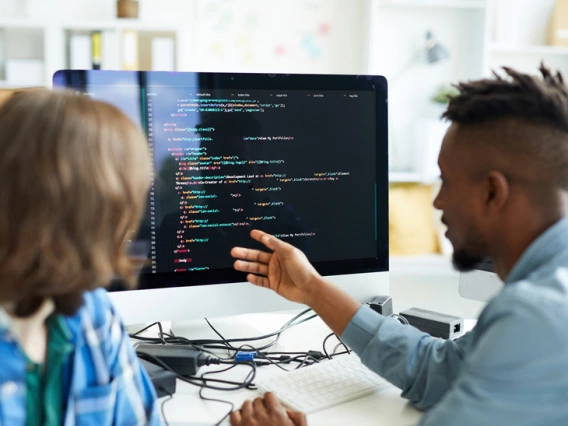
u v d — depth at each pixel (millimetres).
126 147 599
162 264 1071
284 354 1104
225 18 3180
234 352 1116
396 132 3205
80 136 561
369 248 1194
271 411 838
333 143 1154
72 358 692
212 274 1101
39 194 532
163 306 1077
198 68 3203
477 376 644
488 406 631
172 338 1143
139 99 1034
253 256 1093
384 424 850
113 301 1050
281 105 1115
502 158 758
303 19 3213
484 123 774
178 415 856
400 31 3150
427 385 909
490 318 679
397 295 2984
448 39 3150
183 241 1080
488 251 817
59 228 547
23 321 643
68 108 572
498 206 769
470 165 790
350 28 3234
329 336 1173
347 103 1156
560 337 611
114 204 582
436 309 2904
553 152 740
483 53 2992
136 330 1216
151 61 3035
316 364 1035
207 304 1102
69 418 680
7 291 557
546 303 631
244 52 3215
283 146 1124
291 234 1143
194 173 1076
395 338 974
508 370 623
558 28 3084
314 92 1133
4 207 534
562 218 757
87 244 564
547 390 615
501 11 3100
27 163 536
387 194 1197
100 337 730
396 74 3176
